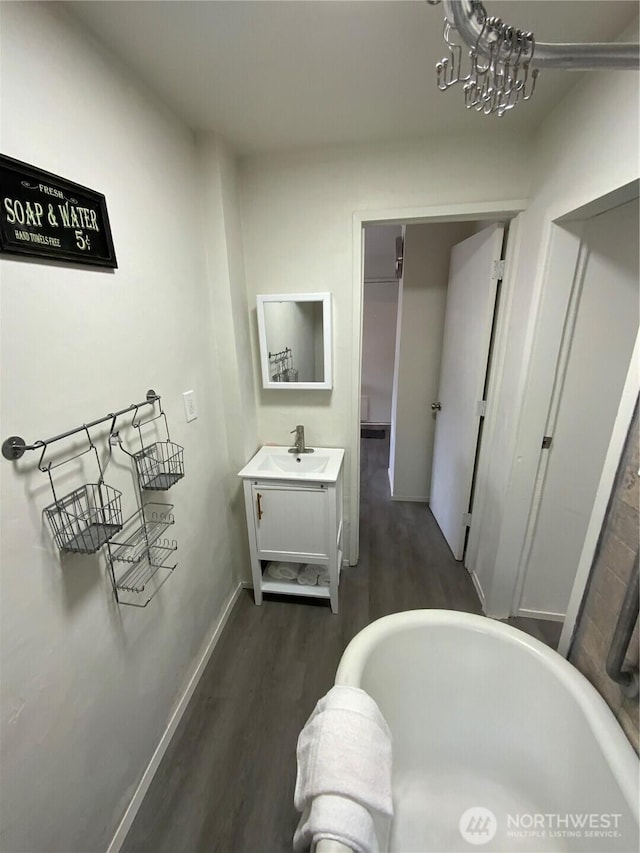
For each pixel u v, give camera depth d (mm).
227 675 1684
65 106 926
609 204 1201
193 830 1175
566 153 1329
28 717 833
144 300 1256
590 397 1596
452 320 2488
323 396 2105
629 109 1002
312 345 1978
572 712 1061
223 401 1915
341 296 1914
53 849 907
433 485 2979
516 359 1711
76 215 959
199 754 1378
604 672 1058
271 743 1406
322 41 1068
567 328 1537
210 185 1629
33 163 844
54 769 909
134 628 1219
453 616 1318
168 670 1432
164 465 1377
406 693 1291
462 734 1297
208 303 1738
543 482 1737
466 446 2207
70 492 957
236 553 2152
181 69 1180
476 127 1569
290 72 1203
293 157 1753
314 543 1927
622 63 721
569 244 1435
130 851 1137
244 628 1939
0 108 768
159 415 1360
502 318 1858
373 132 1592
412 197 1728
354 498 2250
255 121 1494
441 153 1656
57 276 910
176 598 1491
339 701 966
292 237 1862
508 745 1234
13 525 794
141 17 964
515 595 1919
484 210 1688
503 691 1249
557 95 1334
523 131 1589
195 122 1501
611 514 1045
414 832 1113
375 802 812
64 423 934
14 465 797
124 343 1158
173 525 1463
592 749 971
